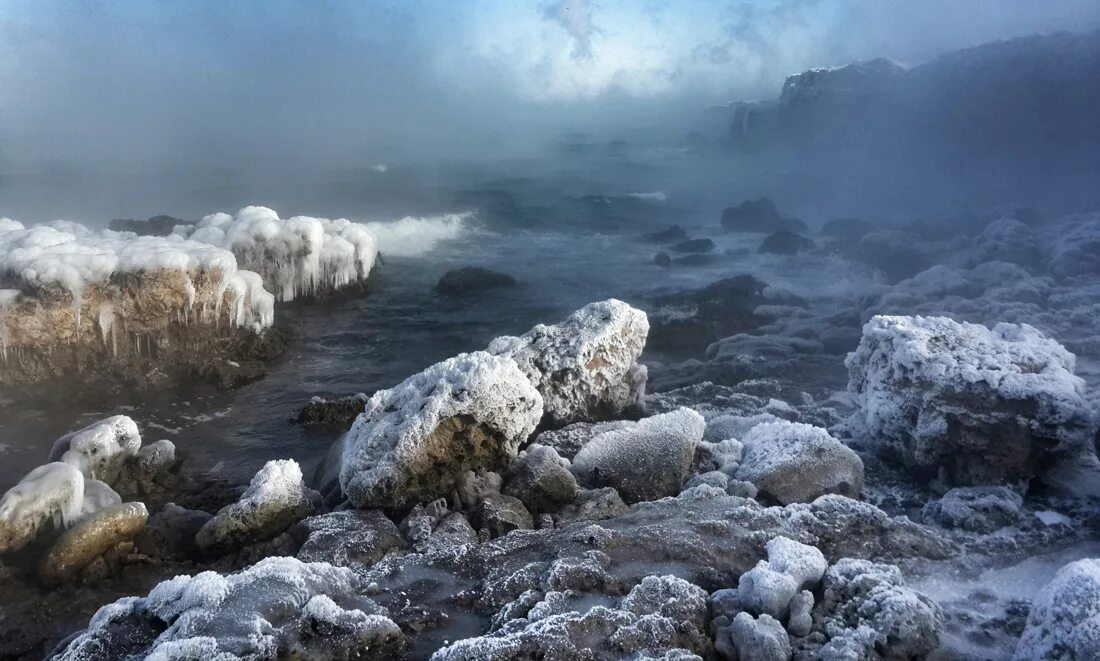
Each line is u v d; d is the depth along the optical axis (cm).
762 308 1819
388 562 701
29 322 1288
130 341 1380
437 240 2778
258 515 811
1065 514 822
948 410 874
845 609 605
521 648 539
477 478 849
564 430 1021
